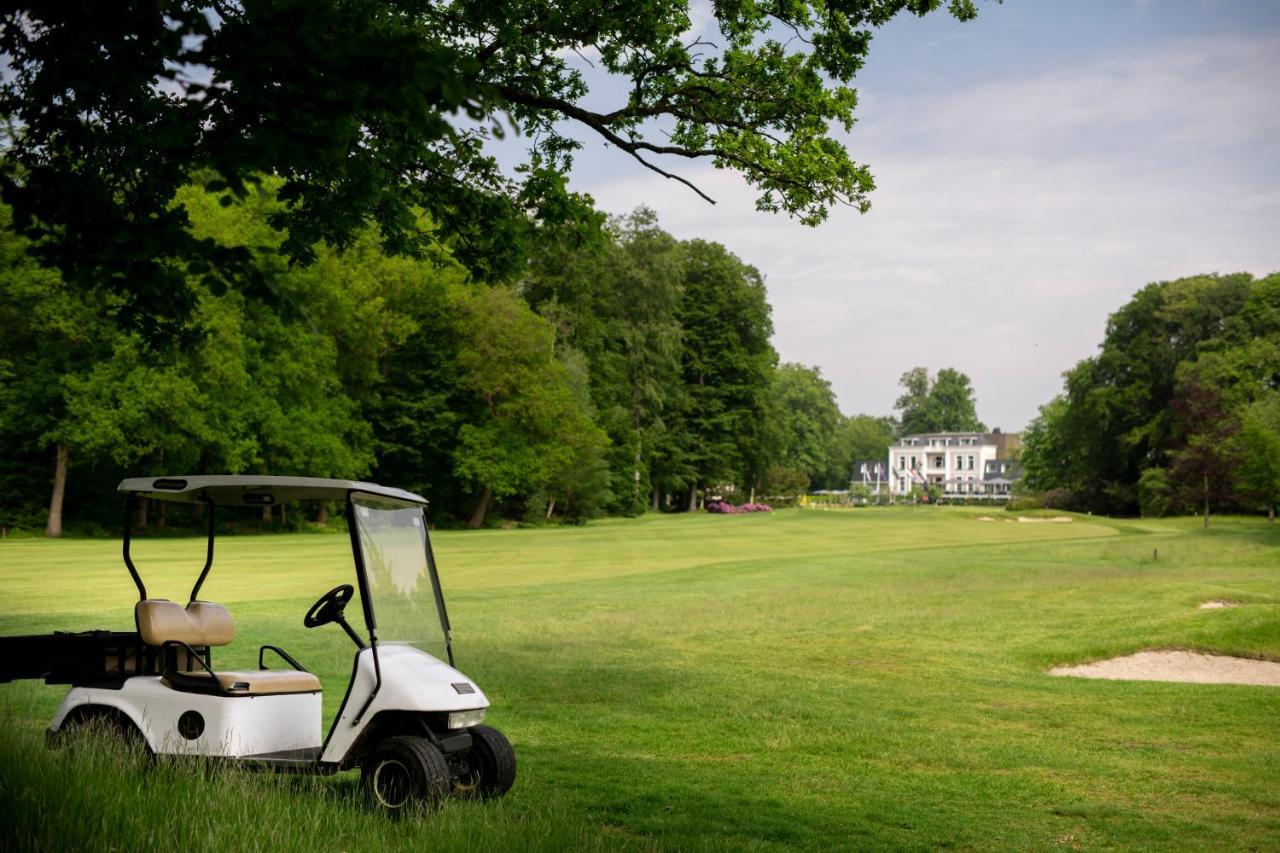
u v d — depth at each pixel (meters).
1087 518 75.56
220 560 32.12
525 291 74.38
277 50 4.35
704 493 98.06
